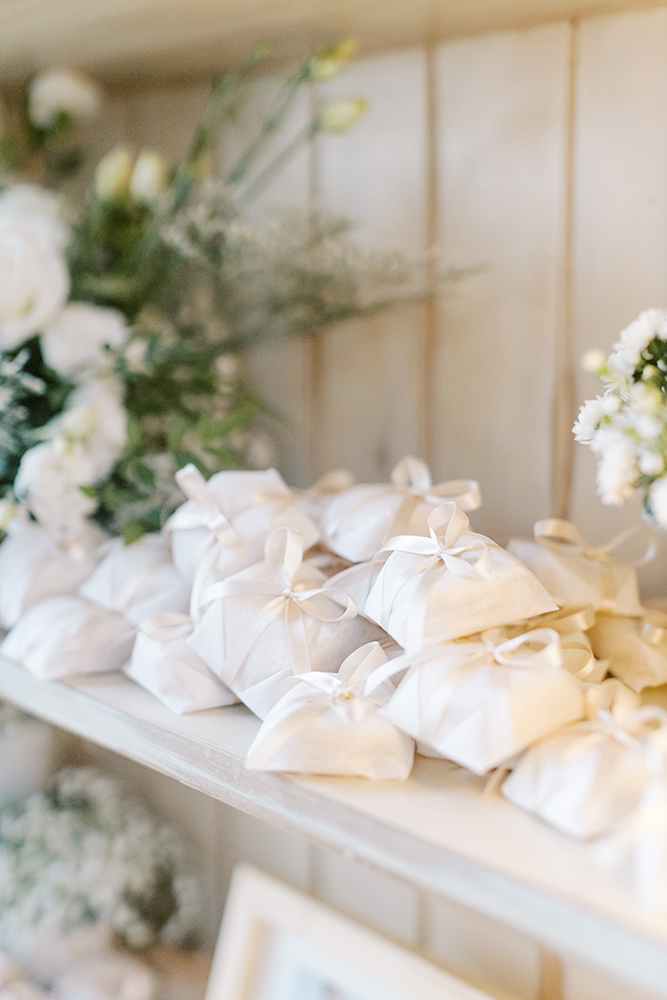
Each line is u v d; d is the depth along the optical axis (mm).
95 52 776
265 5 676
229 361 826
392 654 568
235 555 613
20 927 830
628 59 669
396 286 766
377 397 782
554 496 718
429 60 735
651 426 506
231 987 811
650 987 439
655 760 481
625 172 677
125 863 867
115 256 787
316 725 521
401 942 777
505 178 716
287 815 527
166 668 604
